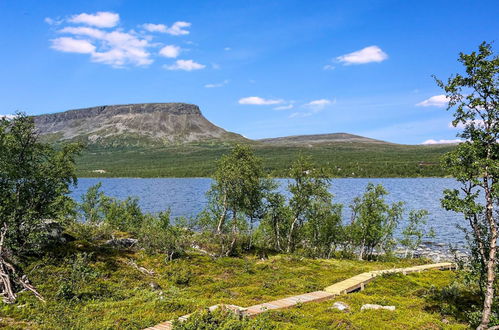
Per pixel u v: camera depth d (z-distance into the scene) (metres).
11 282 24.16
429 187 189.38
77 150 32.44
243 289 30.50
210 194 54.72
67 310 21.80
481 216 21.64
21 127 29.72
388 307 24.42
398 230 82.31
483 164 18.64
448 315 24.06
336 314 22.25
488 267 19.42
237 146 53.25
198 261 39.47
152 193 168.75
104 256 33.88
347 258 59.47
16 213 28.20
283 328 18.36
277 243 58.34
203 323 15.88
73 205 33.22
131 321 19.52
